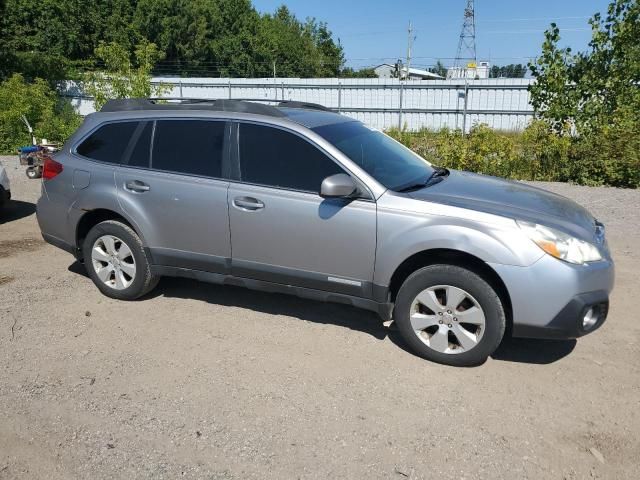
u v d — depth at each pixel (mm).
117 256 5090
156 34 52500
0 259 6414
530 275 3693
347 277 4227
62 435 3281
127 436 3270
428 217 3938
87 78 15914
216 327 4656
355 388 3750
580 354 4207
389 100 30219
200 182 4613
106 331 4586
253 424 3371
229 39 58656
